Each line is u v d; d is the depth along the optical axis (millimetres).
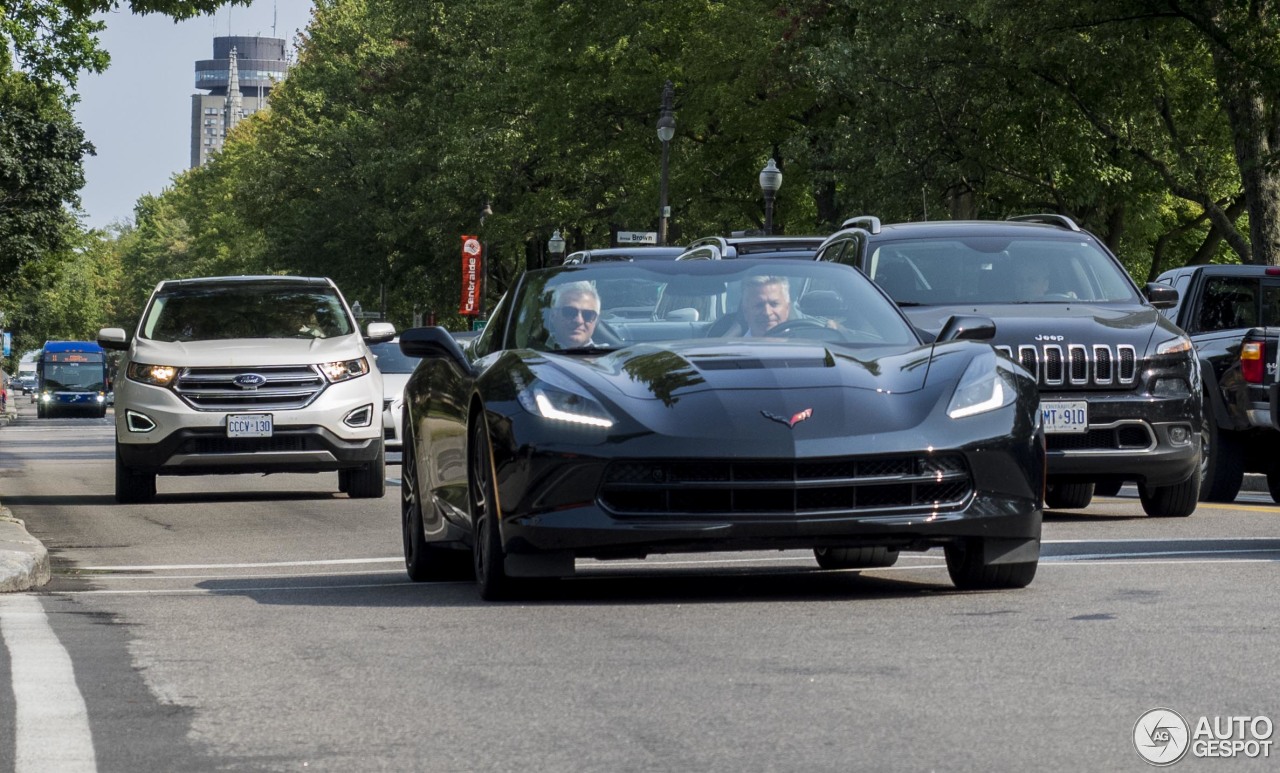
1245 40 62625
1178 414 25625
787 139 88875
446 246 129750
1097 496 32531
